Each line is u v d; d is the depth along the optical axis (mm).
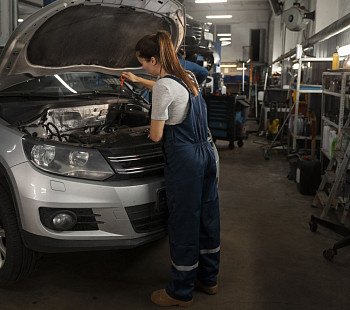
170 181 2049
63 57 2635
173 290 2170
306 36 9805
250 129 10688
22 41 2217
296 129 6059
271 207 3947
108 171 2154
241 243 3072
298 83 5980
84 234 2098
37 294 2318
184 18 2662
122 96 3498
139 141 2477
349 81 3955
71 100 2961
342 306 2213
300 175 4355
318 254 2881
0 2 5414
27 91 3043
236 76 17844
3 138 2215
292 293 2350
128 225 2154
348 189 3861
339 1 7766
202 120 2074
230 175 5305
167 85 1938
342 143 3496
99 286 2412
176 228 2092
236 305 2221
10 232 2186
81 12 2279
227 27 22516
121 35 2691
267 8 20219
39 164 2082
